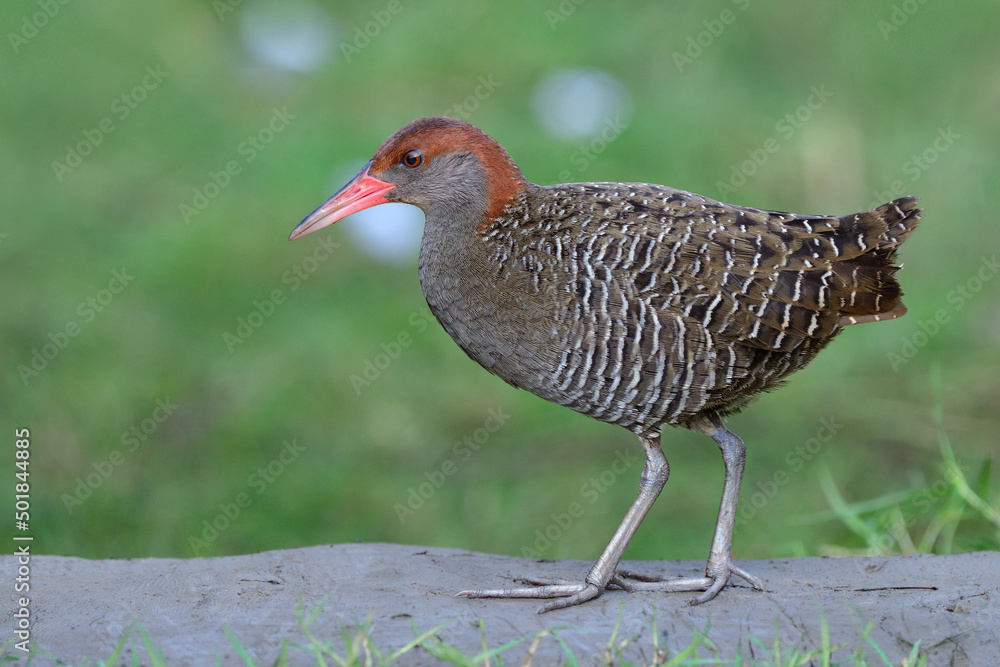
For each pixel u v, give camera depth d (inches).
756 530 432.1
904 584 265.4
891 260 265.9
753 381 265.1
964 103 625.3
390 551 291.0
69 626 235.8
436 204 283.1
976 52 640.4
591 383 262.2
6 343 513.0
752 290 255.8
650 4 691.4
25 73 665.6
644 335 254.8
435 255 282.7
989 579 263.9
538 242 265.0
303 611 242.5
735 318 255.3
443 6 711.1
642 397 260.8
